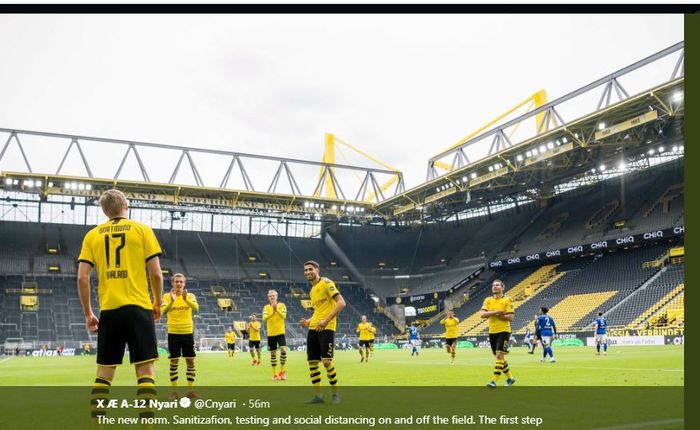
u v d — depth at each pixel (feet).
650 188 202.59
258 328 83.97
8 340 180.86
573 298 181.57
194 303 37.19
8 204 233.76
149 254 18.72
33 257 220.02
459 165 190.70
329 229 281.33
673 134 157.07
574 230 207.21
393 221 250.57
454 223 272.72
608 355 85.56
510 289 210.59
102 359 18.03
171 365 36.04
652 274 167.12
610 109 134.82
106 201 19.26
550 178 193.57
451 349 75.00
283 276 249.55
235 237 264.52
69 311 198.80
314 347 30.37
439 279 241.96
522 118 165.27
